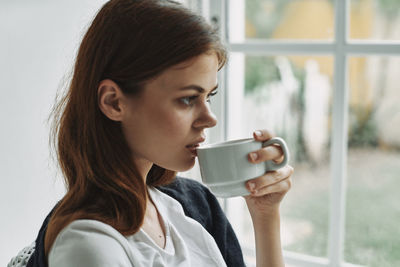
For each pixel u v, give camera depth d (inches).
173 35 30.3
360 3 156.1
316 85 120.0
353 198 108.3
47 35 51.4
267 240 40.8
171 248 35.3
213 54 31.6
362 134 132.0
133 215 31.9
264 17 169.8
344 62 62.4
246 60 123.4
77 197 32.1
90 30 32.5
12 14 47.2
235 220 77.8
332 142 64.4
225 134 72.7
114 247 28.9
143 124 31.7
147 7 31.2
